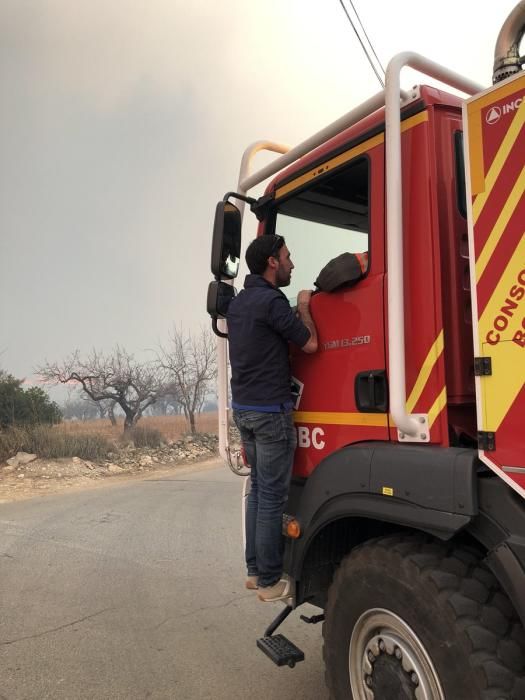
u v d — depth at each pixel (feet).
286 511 9.86
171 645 12.59
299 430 9.64
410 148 7.89
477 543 7.02
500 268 6.18
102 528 23.54
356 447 8.01
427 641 6.47
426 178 7.61
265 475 9.23
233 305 9.78
